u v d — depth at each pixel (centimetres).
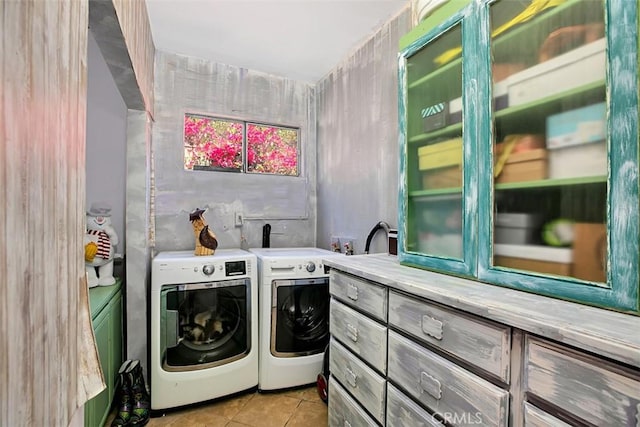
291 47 250
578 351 67
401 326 116
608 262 81
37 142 50
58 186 58
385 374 123
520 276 100
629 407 59
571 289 87
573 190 93
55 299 56
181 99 266
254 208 292
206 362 208
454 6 125
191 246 270
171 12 205
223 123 289
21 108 45
